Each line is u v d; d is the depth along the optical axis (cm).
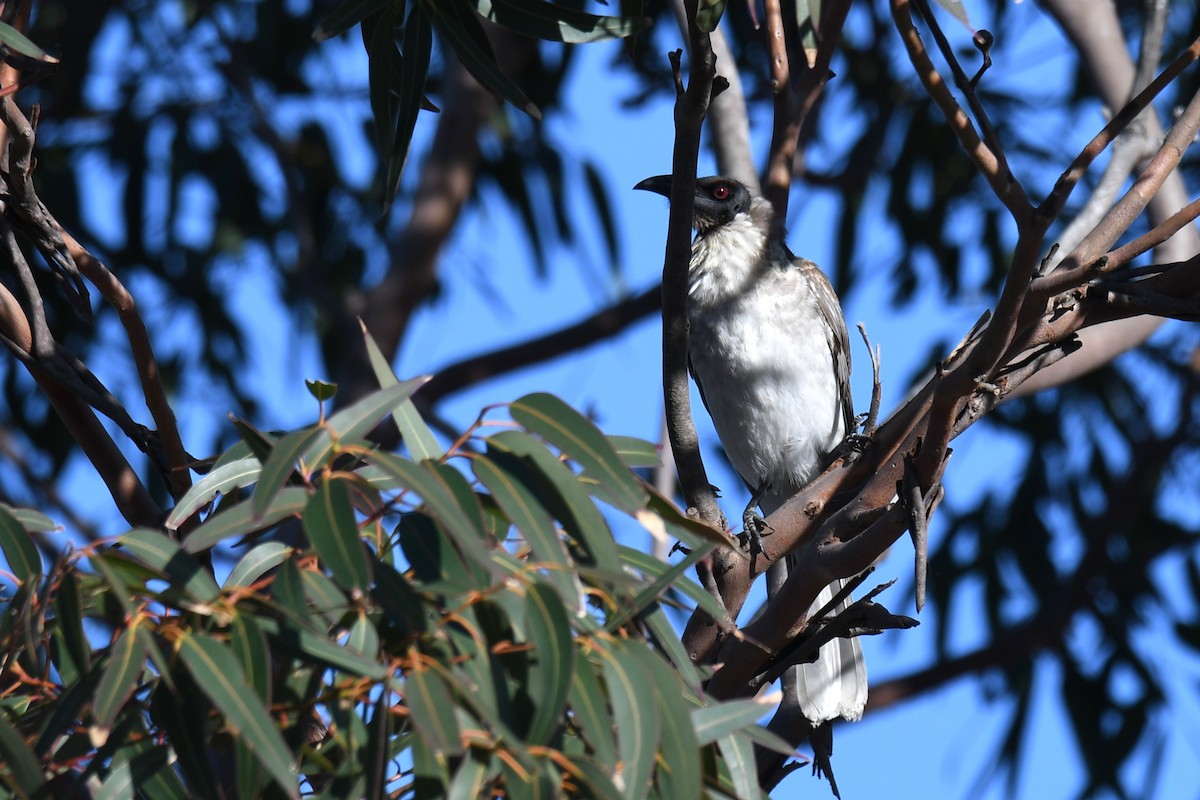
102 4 1355
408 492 407
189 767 383
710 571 644
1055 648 1433
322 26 631
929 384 651
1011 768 1402
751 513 811
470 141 1340
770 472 1041
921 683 1408
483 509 436
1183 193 936
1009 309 486
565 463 422
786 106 820
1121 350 916
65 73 1351
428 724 353
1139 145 870
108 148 1355
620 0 642
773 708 419
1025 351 580
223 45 1371
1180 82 1374
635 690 382
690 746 388
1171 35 1388
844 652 746
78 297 605
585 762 379
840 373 1048
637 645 396
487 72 645
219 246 1351
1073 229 845
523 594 385
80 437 628
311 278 1259
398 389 403
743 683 624
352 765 393
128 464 635
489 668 383
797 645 647
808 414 1019
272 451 368
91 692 377
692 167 580
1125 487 1452
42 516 434
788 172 818
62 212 1287
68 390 621
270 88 1397
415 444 424
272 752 351
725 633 635
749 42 1391
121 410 621
